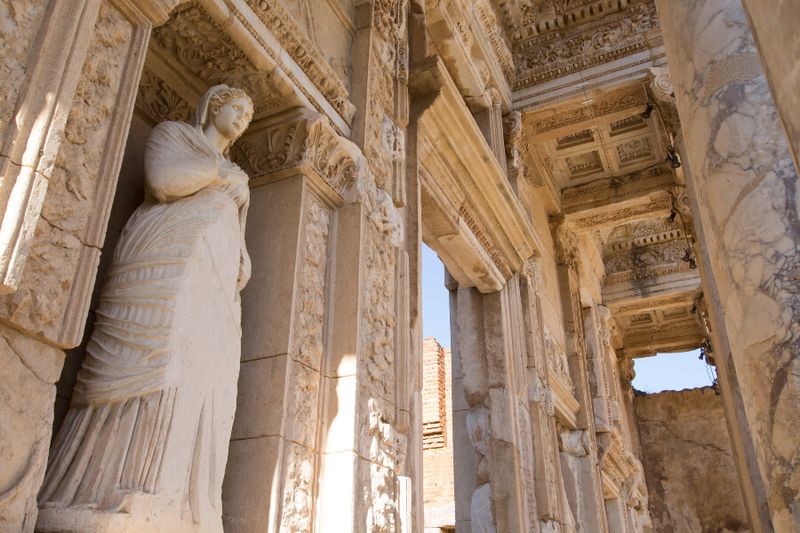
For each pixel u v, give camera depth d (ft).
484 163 27.48
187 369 10.21
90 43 9.47
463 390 29.30
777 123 10.90
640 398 61.26
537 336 32.53
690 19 12.65
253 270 14.64
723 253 10.96
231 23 13.56
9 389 7.48
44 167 7.72
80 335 8.29
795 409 9.05
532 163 39.73
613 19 35.37
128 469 9.19
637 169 41.78
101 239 8.88
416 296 19.67
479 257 28.71
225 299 11.40
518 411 28.58
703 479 56.95
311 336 14.37
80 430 9.51
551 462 30.04
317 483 13.42
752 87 11.29
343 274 15.44
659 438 59.31
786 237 10.00
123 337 10.03
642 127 38.88
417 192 21.75
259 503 12.12
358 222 15.94
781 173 10.46
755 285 10.09
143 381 9.71
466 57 31.22
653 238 51.85
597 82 34.35
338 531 12.98
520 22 36.78
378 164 18.07
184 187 11.44
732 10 12.01
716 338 29.91
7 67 7.83
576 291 42.88
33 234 7.49
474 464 27.99
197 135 12.38
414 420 17.56
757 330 9.89
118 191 13.17
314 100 15.97
